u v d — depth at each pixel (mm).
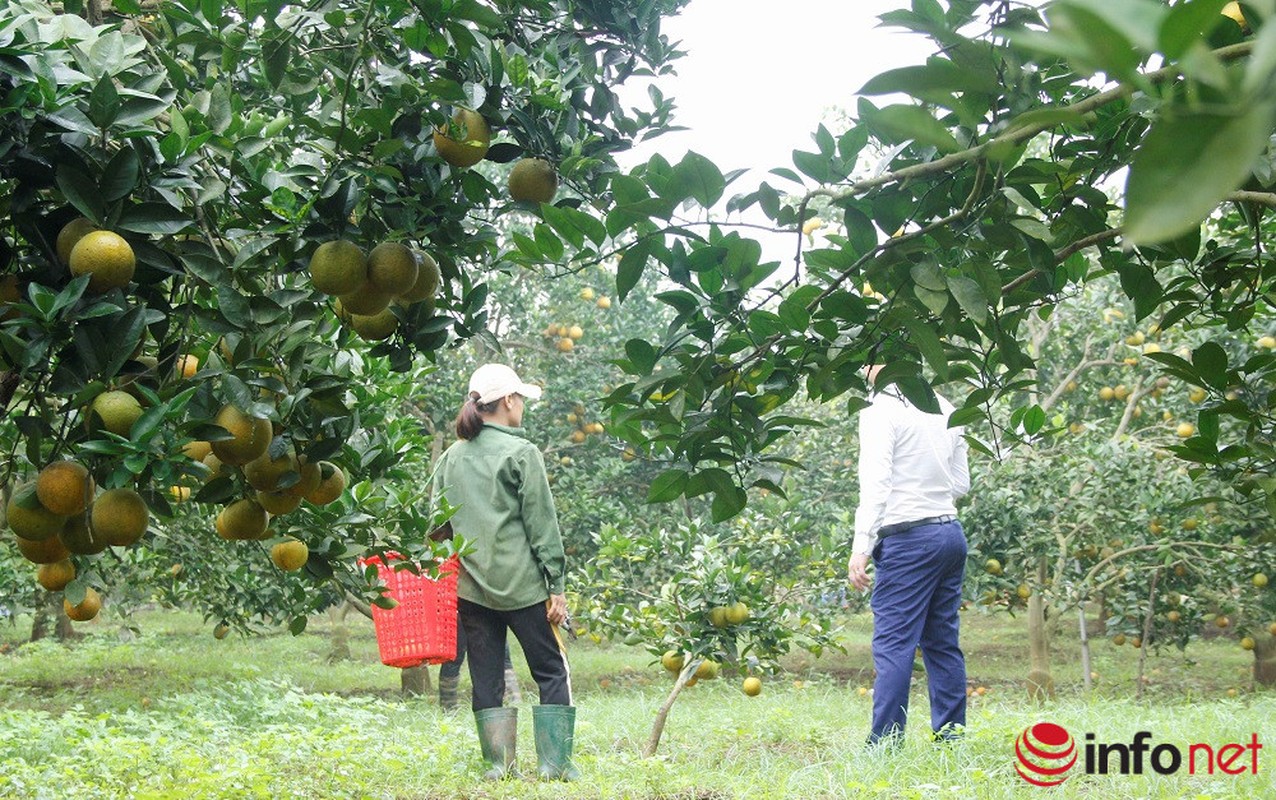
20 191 2125
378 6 2455
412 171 2525
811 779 4285
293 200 2439
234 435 2232
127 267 2070
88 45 2271
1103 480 8438
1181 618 9547
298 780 4547
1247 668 11797
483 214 2943
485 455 4836
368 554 3469
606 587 6035
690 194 2086
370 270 2363
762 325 2389
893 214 2227
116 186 2094
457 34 2396
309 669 11633
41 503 2111
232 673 10680
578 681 11359
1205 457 2781
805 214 2248
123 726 6133
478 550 4770
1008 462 8711
